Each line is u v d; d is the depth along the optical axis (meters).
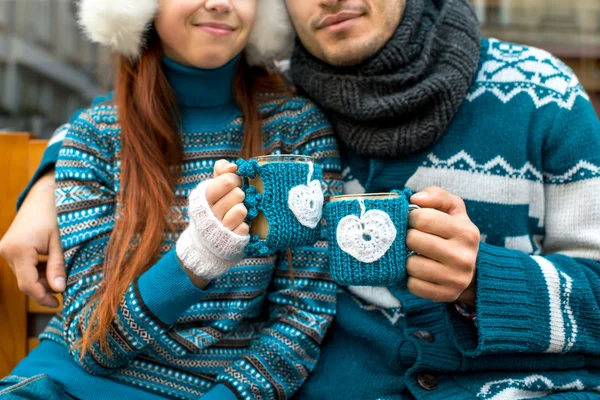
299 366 1.09
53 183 1.21
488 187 1.15
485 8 2.85
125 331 0.99
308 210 0.87
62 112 3.28
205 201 0.88
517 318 0.99
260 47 1.25
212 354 1.12
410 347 1.09
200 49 1.13
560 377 1.06
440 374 1.07
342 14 1.14
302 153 1.21
